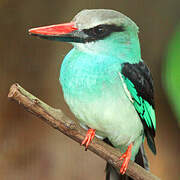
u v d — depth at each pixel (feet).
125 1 42.86
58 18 42.78
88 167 41.24
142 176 25.00
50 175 40.88
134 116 26.18
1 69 42.27
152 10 43.06
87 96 24.94
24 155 41.11
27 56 42.78
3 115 41.57
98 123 25.66
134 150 27.76
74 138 23.93
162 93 43.39
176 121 42.70
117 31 25.75
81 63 25.25
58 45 42.91
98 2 42.45
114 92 25.00
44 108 22.52
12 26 42.60
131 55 26.30
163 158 43.27
